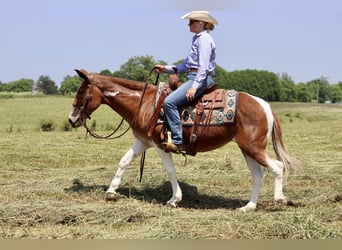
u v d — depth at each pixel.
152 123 8.46
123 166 9.09
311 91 133.62
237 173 12.07
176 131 8.20
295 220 7.06
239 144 8.23
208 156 16.03
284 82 118.38
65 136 25.27
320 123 38.03
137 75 29.19
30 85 127.25
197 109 8.23
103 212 7.64
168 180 10.48
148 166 12.96
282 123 42.16
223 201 9.45
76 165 14.76
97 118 47.50
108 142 22.14
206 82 8.23
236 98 8.20
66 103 66.19
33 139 22.80
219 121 8.16
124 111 8.86
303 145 20.61
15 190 9.77
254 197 8.40
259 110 8.16
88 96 8.91
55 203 8.14
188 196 9.70
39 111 57.59
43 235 6.79
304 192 9.82
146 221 7.52
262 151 8.20
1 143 20.27
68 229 7.04
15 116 52.75
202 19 8.08
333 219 7.64
